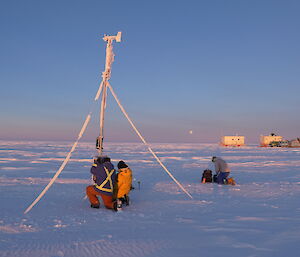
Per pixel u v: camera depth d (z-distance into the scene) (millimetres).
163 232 3840
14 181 9883
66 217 4812
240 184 9766
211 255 2914
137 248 3164
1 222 4395
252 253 2957
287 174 13406
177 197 7059
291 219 4613
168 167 17641
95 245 3275
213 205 5973
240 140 103688
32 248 3176
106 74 6473
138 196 7203
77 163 19797
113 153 38875
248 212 5246
